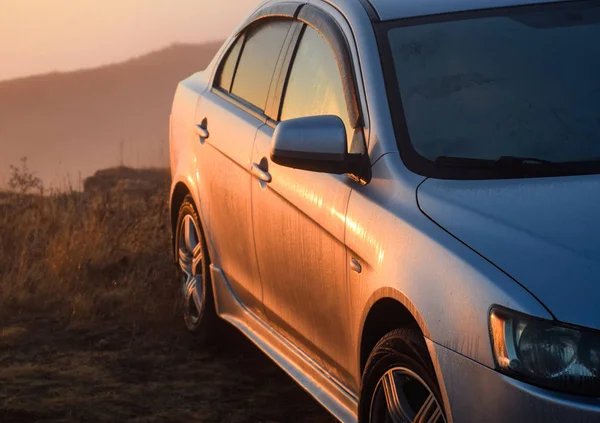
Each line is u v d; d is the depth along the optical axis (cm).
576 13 481
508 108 433
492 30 469
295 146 425
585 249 335
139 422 538
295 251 484
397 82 446
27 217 1005
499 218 362
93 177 2303
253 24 622
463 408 337
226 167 585
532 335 320
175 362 641
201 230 645
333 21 498
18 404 556
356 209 421
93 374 614
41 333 700
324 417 544
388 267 383
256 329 570
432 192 393
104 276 833
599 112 430
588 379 312
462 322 340
